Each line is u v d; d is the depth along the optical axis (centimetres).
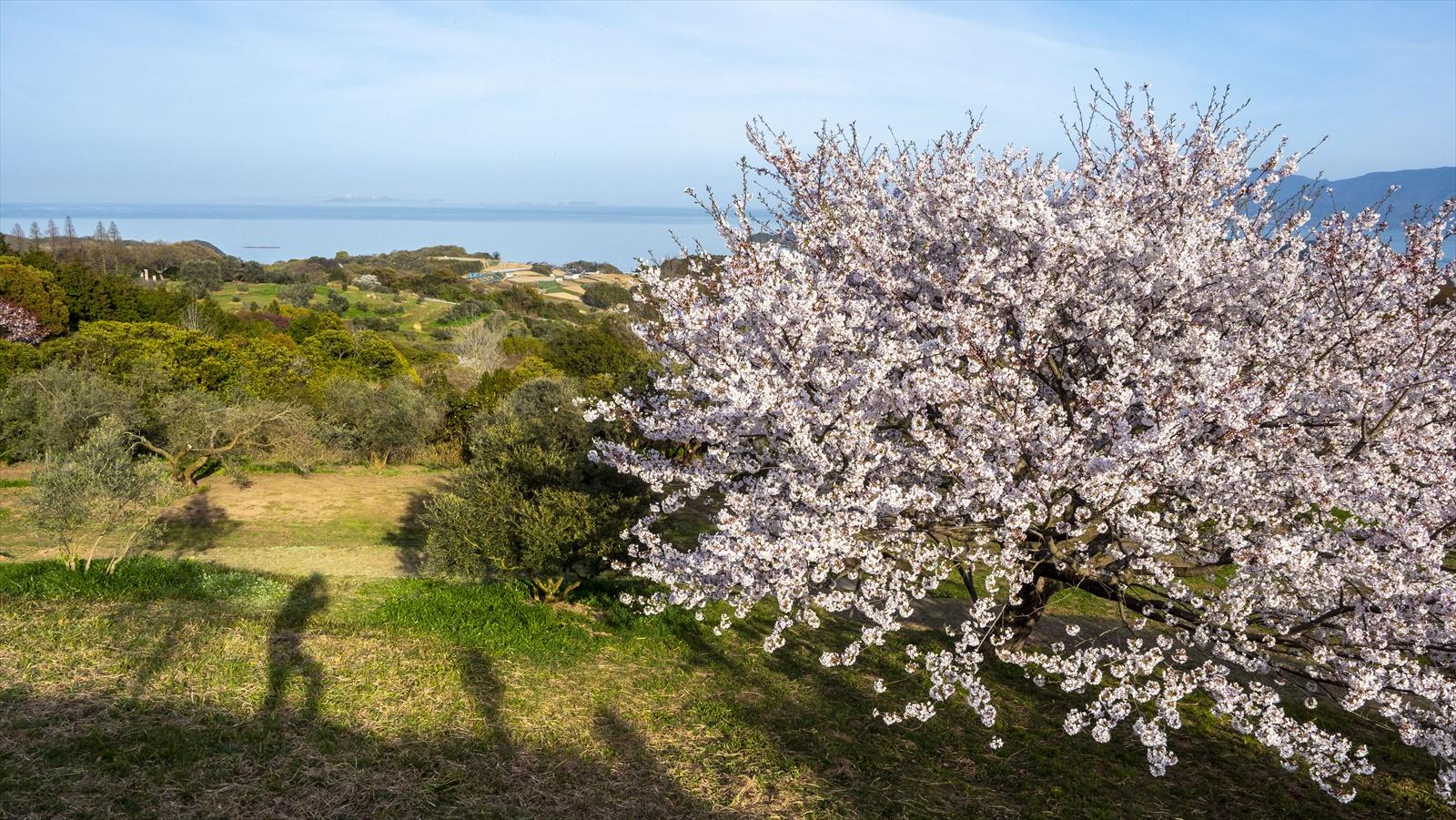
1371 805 683
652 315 838
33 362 2481
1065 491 668
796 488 636
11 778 591
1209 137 805
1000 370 640
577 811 630
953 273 746
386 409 2452
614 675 909
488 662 915
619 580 1283
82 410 1981
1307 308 732
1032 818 649
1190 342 667
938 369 620
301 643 924
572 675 898
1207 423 613
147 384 2330
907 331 732
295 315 5344
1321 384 657
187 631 926
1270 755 764
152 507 1230
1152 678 919
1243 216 816
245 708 741
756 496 690
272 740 689
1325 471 596
